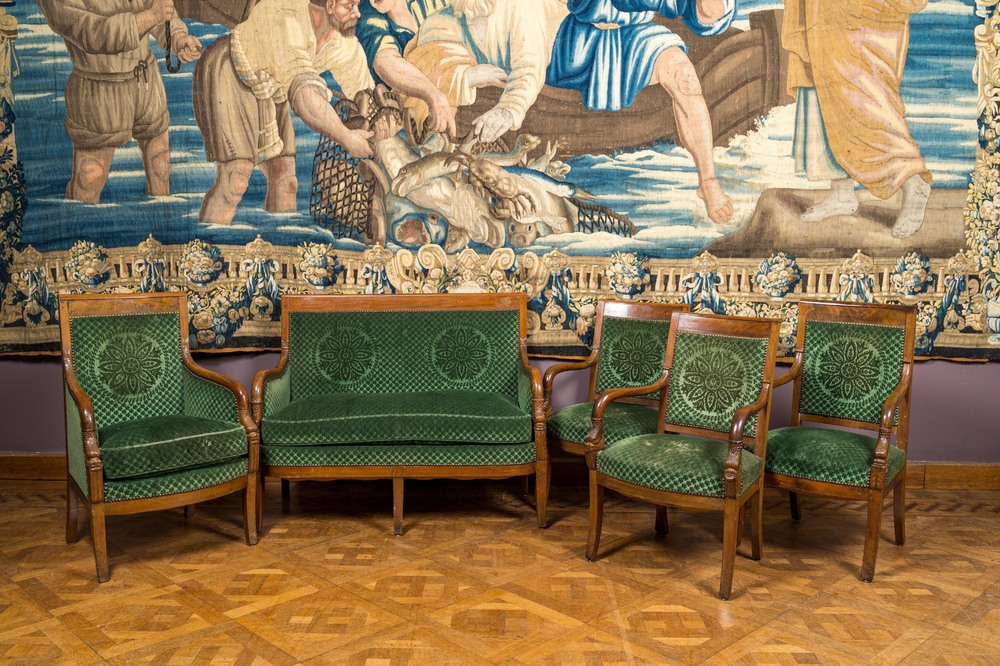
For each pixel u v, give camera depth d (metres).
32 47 4.22
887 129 4.26
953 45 4.22
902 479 3.52
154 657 2.57
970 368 4.41
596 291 4.39
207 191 4.30
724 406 3.55
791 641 2.71
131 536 3.67
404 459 3.68
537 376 3.77
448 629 2.77
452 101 4.30
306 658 2.56
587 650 2.63
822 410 3.75
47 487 4.37
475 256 4.38
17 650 2.62
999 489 4.44
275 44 4.24
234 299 4.35
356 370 4.21
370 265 4.37
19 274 4.34
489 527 3.81
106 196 4.30
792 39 4.23
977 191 4.29
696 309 4.38
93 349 3.67
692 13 4.24
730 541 3.01
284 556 3.43
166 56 4.23
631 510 4.08
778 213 4.32
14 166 4.28
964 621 2.86
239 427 3.52
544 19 4.26
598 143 4.32
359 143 4.30
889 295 4.34
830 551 3.53
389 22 4.25
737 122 4.29
